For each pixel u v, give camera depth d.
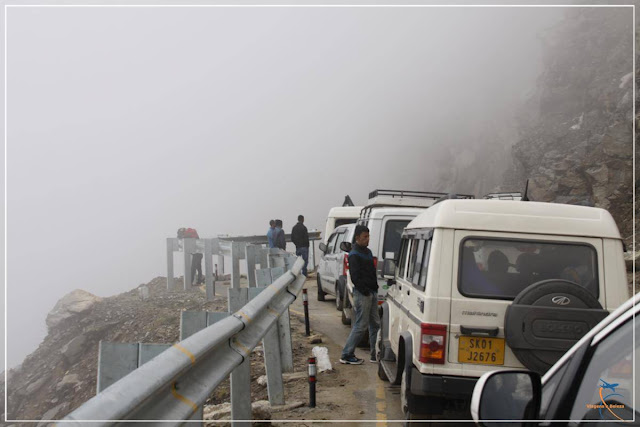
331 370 8.77
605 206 22.89
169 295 16.89
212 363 3.53
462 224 5.43
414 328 5.72
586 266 5.38
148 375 2.40
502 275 5.32
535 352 4.89
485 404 2.22
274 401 6.86
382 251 10.76
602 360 2.18
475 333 5.15
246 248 12.12
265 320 5.36
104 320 14.98
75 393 12.59
